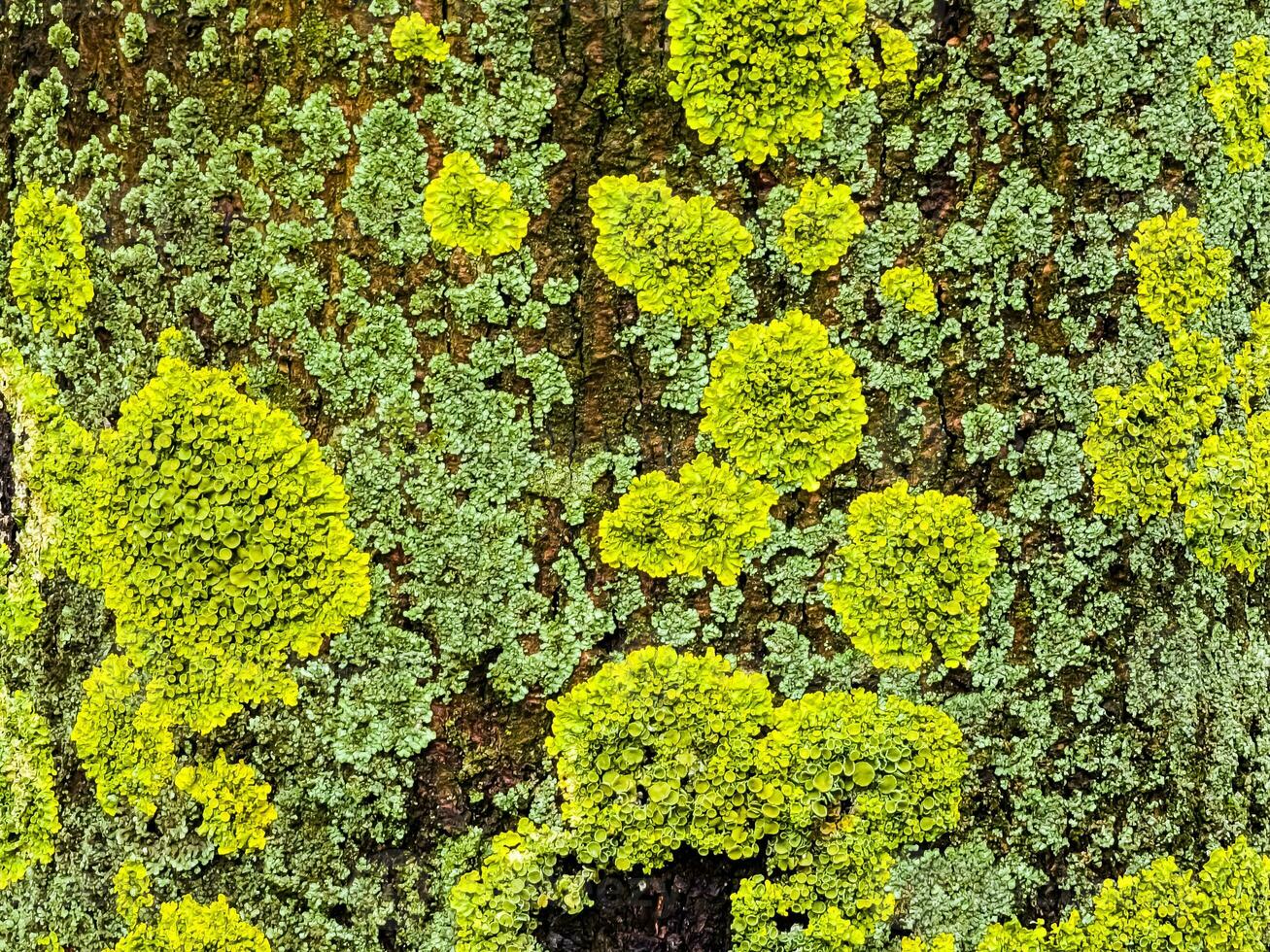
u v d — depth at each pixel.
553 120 0.36
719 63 0.36
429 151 0.36
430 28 0.36
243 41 0.36
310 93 0.36
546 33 0.36
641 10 0.36
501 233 0.36
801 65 0.36
